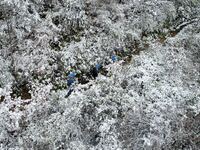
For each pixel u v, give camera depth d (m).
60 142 9.43
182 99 11.21
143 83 11.46
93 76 12.16
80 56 12.33
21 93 11.05
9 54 11.56
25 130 9.64
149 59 12.62
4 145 9.24
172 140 9.92
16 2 12.37
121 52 13.24
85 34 13.24
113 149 9.45
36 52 11.83
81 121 9.94
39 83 11.24
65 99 10.43
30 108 10.02
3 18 12.46
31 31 12.41
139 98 10.86
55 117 9.84
